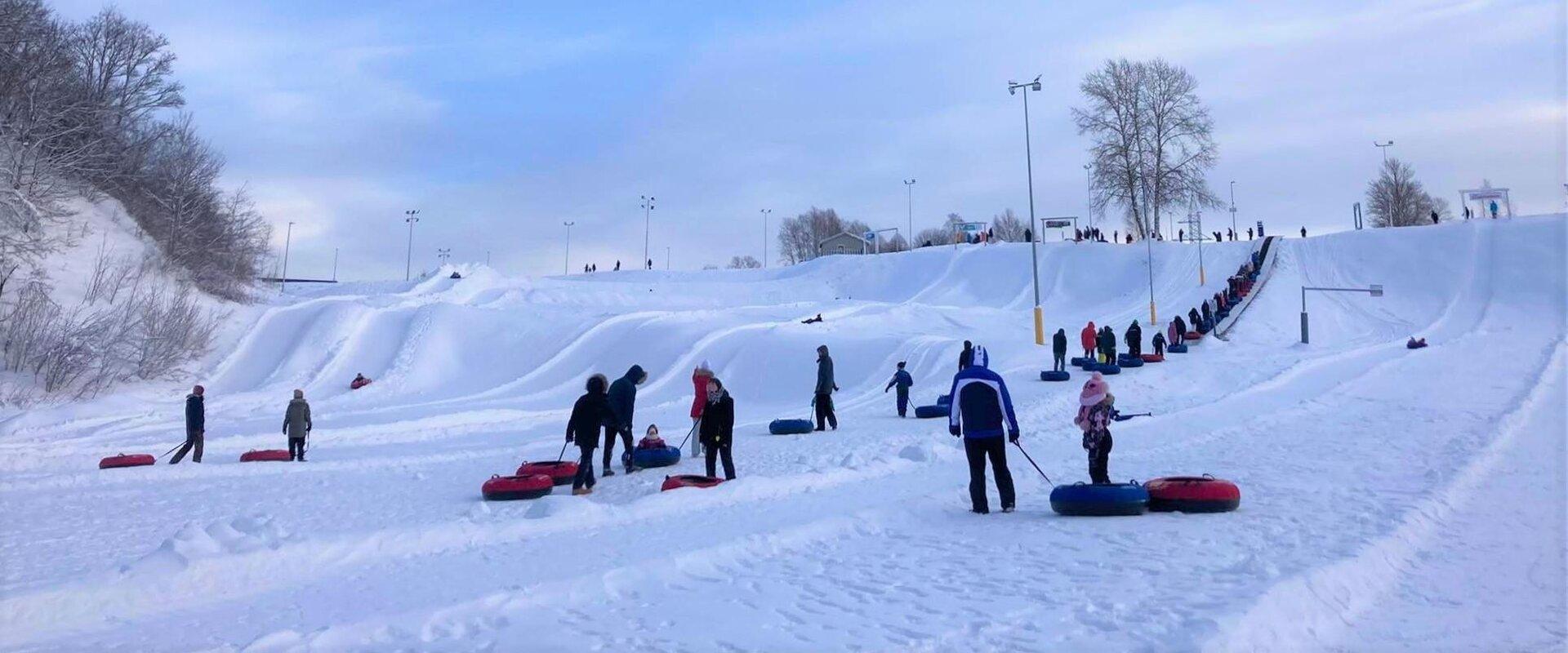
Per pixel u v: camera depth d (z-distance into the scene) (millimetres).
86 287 41250
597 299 62656
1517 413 20172
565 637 6082
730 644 5887
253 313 47625
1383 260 63250
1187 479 10922
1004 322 50125
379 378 40406
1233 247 72125
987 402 10914
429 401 35750
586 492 13984
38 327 36188
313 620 6652
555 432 25156
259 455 19453
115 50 51438
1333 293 57438
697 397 18172
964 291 70375
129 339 38438
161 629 6461
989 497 12195
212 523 8656
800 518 10398
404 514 12359
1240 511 10461
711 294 68875
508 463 18719
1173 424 20828
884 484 13398
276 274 61281
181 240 48625
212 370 41281
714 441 14047
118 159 49562
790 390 34156
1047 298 66125
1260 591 6570
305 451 21250
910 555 8578
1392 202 114812
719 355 38500
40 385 34656
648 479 15312
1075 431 20312
